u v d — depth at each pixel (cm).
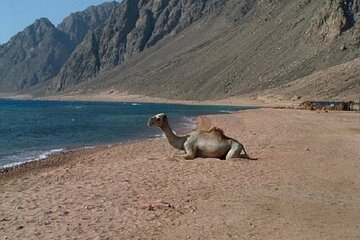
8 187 1277
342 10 15100
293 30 17188
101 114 7206
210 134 1730
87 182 1301
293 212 973
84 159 1944
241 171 1443
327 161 1661
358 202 1066
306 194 1138
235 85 15888
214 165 1552
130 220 909
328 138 2466
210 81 17412
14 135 3359
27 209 998
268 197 1100
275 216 941
